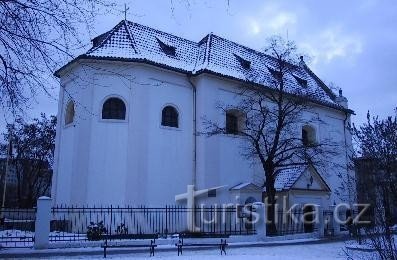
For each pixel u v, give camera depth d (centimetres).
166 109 2545
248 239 2061
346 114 3609
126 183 2308
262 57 3350
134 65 2434
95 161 2323
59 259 1339
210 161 2542
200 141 2570
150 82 2472
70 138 2498
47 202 1616
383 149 1196
